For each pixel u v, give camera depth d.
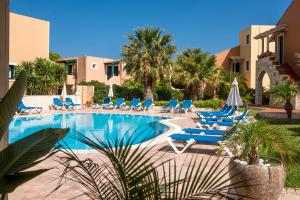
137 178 2.02
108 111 23.61
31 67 26.00
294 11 24.78
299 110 21.34
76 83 32.66
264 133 4.14
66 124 17.48
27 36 29.39
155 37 26.61
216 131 9.22
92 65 37.22
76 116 21.09
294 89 15.43
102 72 38.28
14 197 4.71
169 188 2.11
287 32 25.91
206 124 12.25
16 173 2.08
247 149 4.14
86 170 2.44
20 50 28.81
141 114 21.19
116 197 2.19
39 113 21.06
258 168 3.95
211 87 31.41
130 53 26.59
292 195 4.87
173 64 26.78
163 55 26.03
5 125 2.17
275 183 3.96
